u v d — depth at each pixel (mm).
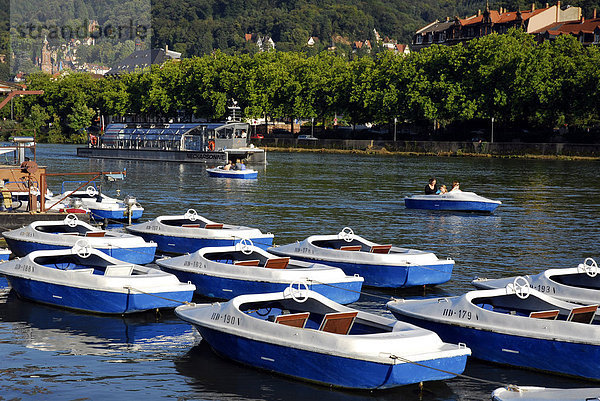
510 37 123500
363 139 138125
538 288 19188
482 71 116625
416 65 128625
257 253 22000
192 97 154750
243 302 16391
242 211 44688
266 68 146625
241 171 71250
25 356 16844
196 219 29891
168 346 17609
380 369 14023
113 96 168375
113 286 19500
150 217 41438
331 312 16234
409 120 131750
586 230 38219
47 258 22016
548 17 183000
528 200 53562
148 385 15133
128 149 105188
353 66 147000
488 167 90062
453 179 71938
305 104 143125
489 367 16281
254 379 15422
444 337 16859
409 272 22562
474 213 45344
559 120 113500
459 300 16859
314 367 14797
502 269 27406
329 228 37500
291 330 15062
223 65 154375
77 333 18562
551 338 15352
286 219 41000
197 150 96875
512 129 125625
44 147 151375
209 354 17062
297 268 21453
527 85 113938
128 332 18688
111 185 62438
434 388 15117
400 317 17719
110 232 26703
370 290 23484
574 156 106562
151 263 26969
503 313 16922
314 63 147750
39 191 34969
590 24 168500
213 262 21125
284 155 120125
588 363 15070
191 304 17750
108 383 15242
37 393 14688
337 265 23422
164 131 102375
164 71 164375
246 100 145625
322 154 124438
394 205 48875
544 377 15688
